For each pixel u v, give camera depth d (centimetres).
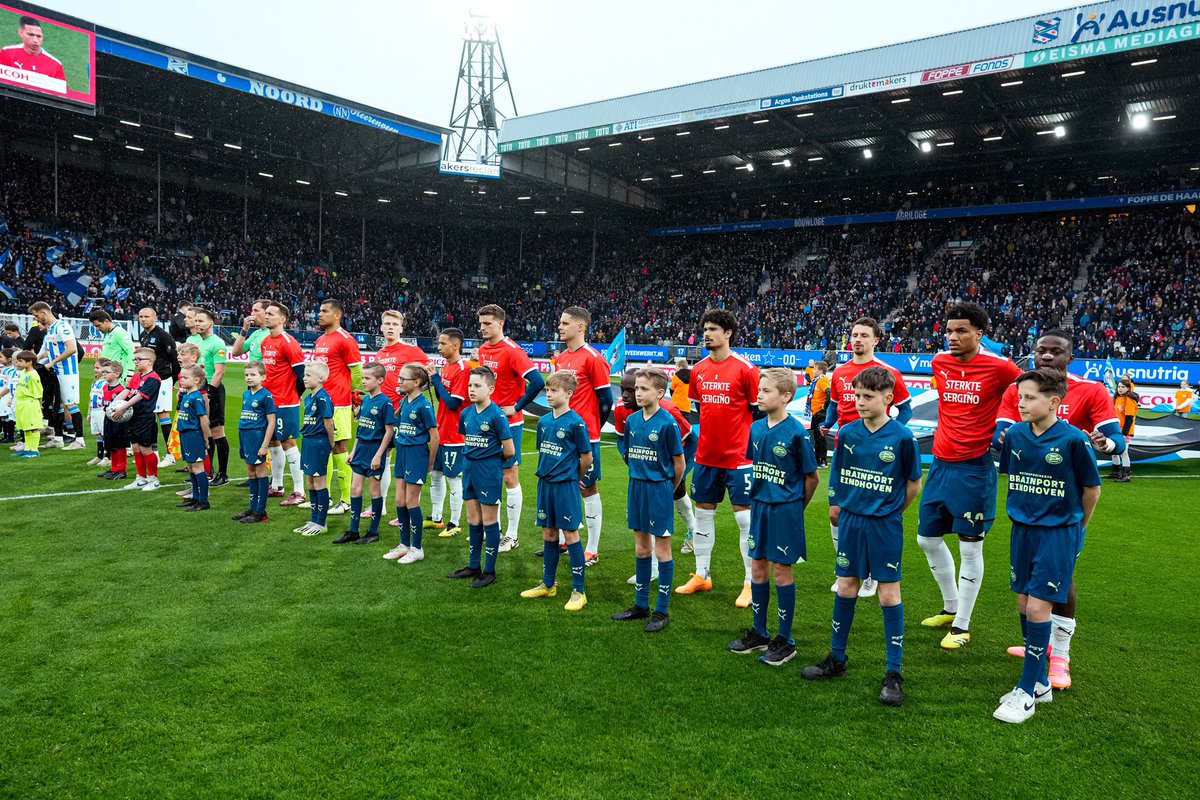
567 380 492
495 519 540
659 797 284
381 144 3052
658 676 390
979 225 3231
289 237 3625
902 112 2362
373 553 609
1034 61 1755
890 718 350
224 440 854
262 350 759
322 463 659
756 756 314
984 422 449
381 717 337
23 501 747
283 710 342
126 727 324
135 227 3144
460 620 464
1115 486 1002
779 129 2602
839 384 582
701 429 534
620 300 3825
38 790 279
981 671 407
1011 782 299
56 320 1058
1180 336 2392
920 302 2994
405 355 740
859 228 3509
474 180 3234
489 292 4034
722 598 527
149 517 698
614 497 881
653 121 2469
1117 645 448
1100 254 2839
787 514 407
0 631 425
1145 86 2030
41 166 2931
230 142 2925
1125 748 327
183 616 454
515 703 354
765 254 3691
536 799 280
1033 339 2673
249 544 621
